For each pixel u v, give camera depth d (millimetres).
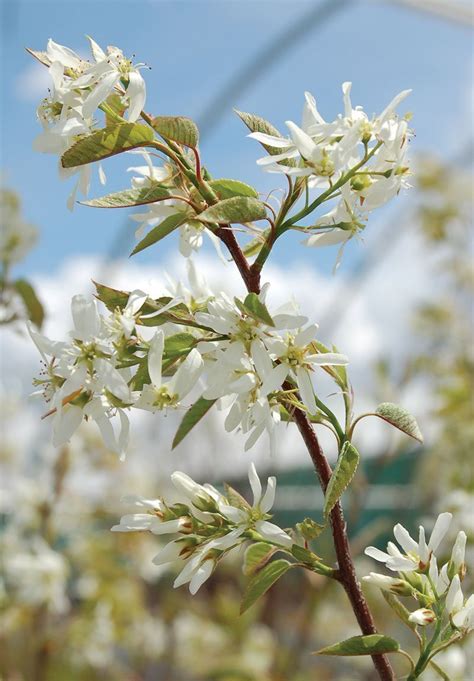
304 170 561
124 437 557
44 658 1228
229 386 551
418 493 1397
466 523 1016
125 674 1430
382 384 1348
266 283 560
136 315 565
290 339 559
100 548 1352
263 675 1338
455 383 1492
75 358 558
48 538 1271
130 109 568
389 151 566
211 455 1460
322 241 577
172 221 578
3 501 1272
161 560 575
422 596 577
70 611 1411
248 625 1428
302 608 1360
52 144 576
